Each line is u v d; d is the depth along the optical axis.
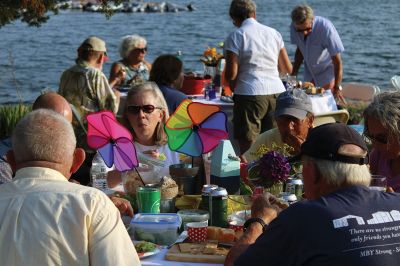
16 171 5.38
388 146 8.05
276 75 16.36
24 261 4.98
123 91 17.84
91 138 8.02
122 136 8.01
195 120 8.28
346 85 21.22
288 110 9.27
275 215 6.45
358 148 5.44
